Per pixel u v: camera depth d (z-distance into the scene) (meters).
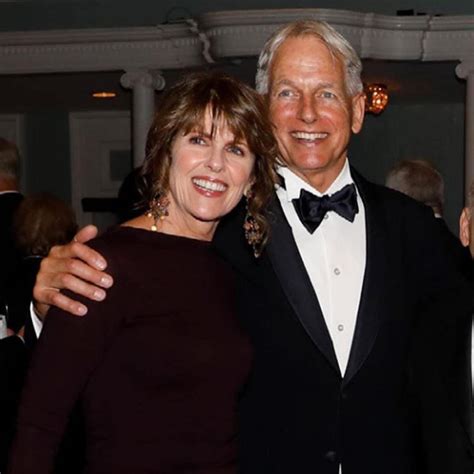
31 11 7.38
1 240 4.18
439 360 2.13
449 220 9.13
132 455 1.91
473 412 2.05
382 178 9.23
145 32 6.34
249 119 2.05
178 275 2.01
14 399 2.25
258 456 2.25
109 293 1.92
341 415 2.26
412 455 2.31
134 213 2.70
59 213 3.89
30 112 9.70
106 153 9.65
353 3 6.96
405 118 9.14
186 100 2.03
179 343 1.96
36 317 2.27
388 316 2.32
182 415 1.95
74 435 2.15
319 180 2.42
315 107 2.31
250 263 2.30
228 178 2.06
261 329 2.27
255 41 5.88
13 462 1.89
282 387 2.26
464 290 2.21
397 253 2.41
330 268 2.37
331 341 2.28
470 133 6.32
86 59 6.54
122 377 1.92
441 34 6.08
